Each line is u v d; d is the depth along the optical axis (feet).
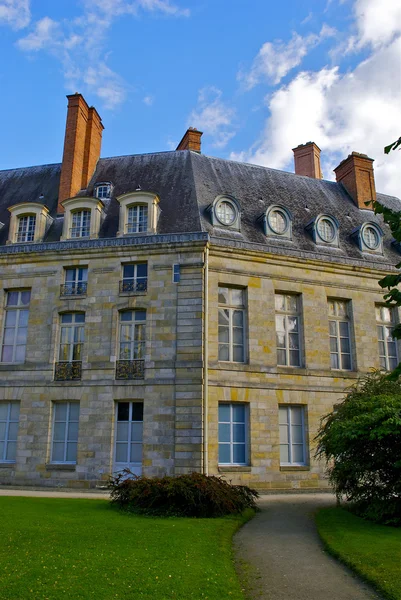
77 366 66.49
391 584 25.93
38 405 65.98
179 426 61.98
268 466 64.90
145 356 64.95
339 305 75.92
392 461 41.39
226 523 40.14
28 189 84.84
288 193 85.76
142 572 26.48
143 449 62.03
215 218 71.46
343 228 83.15
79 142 81.05
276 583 27.55
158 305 66.23
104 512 42.39
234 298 69.82
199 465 60.59
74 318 69.05
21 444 65.16
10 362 69.21
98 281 68.44
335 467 44.47
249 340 67.97
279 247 71.67
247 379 66.33
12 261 71.20
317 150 104.78
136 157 86.43
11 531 33.55
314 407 69.10
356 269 75.87
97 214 71.87
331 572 29.32
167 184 78.74
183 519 40.86
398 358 77.20
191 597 23.76
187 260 67.10
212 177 81.20
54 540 31.76
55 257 70.18
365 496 43.04
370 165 93.35
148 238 68.03
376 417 40.98
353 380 72.08
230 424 65.57
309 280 73.10
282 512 48.55
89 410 64.59
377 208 20.22
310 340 71.36
